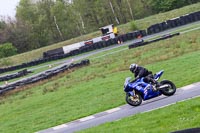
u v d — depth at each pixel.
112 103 36.19
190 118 21.86
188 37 77.44
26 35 189.25
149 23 136.25
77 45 125.81
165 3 171.88
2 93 67.62
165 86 31.45
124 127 24.12
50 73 74.88
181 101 27.27
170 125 21.59
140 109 29.62
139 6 193.12
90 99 42.41
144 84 31.36
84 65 80.69
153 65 54.62
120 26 144.38
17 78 93.31
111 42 113.19
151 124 23.00
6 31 186.62
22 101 56.53
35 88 67.62
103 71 66.56
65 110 40.00
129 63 66.06
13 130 36.91
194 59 48.66
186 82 35.69
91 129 26.67
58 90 57.75
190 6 140.12
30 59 142.62
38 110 45.22
